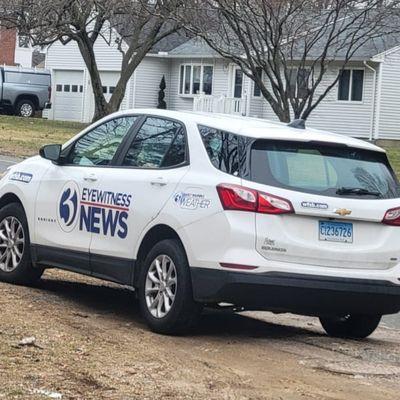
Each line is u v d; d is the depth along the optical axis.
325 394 5.66
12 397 4.98
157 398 5.25
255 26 18.44
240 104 40.91
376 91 37.97
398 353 7.17
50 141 29.19
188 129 7.29
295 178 6.81
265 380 5.90
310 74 21.17
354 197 6.90
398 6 23.48
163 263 7.02
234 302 6.63
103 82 47.03
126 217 7.39
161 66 45.69
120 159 7.79
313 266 6.70
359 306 6.92
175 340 6.90
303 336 7.70
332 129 38.81
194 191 6.86
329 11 20.67
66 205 8.03
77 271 7.96
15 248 8.66
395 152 31.12
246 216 6.59
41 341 6.32
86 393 5.21
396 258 6.98
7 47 58.03
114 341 6.62
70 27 33.94
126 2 26.12
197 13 19.70
